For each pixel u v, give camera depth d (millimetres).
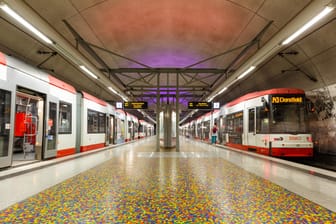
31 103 11008
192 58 13805
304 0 7027
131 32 10391
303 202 4426
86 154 12469
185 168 8273
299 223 3461
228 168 8273
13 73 7523
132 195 4855
